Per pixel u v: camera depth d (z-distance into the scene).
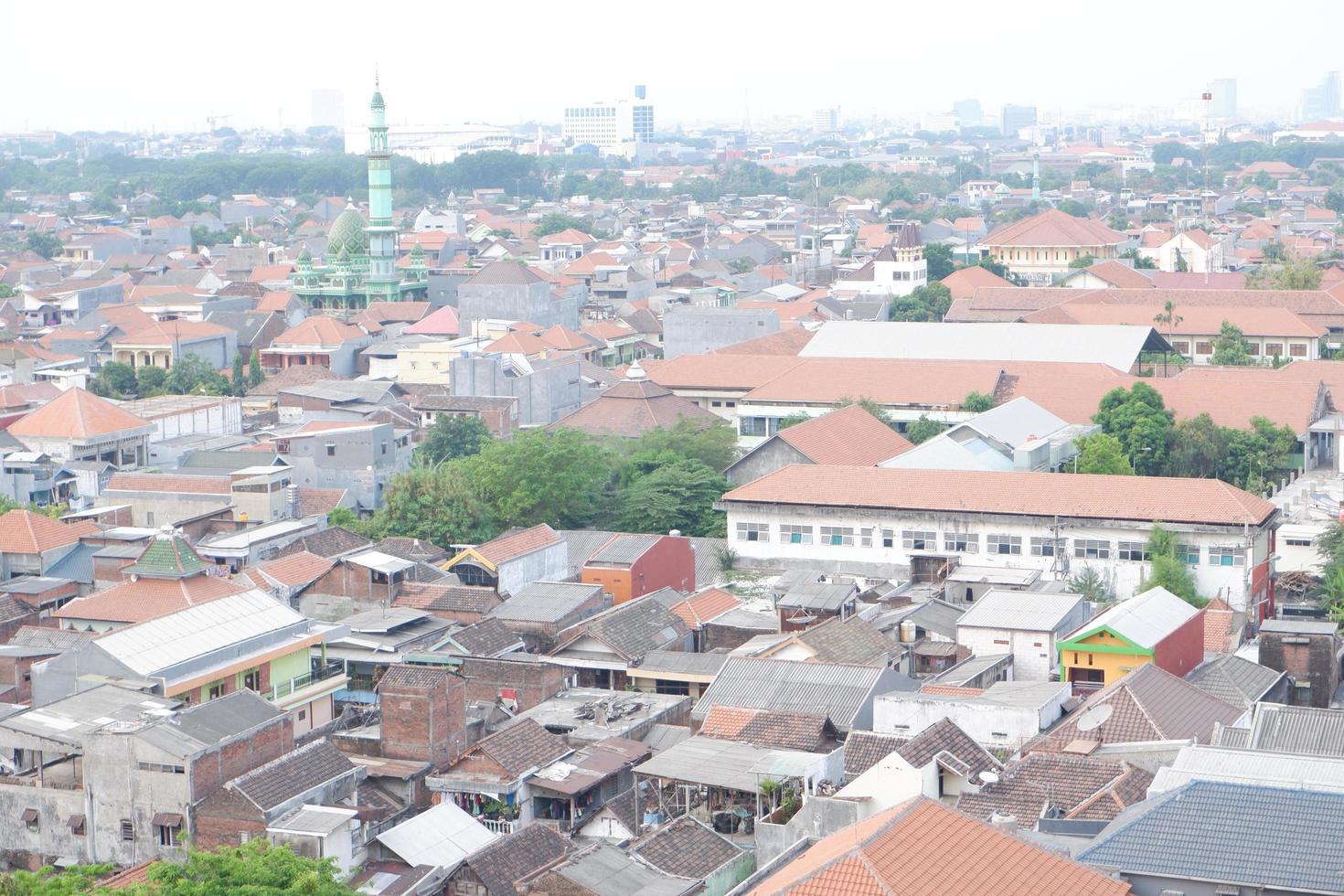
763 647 127.69
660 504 174.88
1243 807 74.81
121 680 112.44
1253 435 196.00
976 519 156.38
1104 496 155.00
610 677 128.00
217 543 149.25
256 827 97.38
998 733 107.50
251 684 119.06
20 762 104.94
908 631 131.25
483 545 149.75
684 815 100.62
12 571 148.25
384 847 98.62
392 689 108.75
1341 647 130.88
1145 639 118.88
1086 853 74.06
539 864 94.62
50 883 81.94
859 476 164.75
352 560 139.75
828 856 70.25
